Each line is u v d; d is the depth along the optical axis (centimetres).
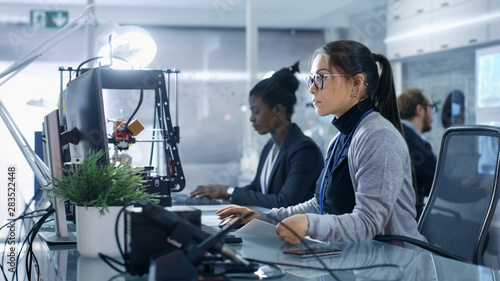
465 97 484
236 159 783
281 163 257
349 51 165
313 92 168
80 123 163
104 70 188
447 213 184
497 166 169
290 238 137
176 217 99
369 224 148
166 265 90
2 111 182
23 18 628
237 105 788
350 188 167
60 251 134
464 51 455
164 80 197
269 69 802
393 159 154
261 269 111
